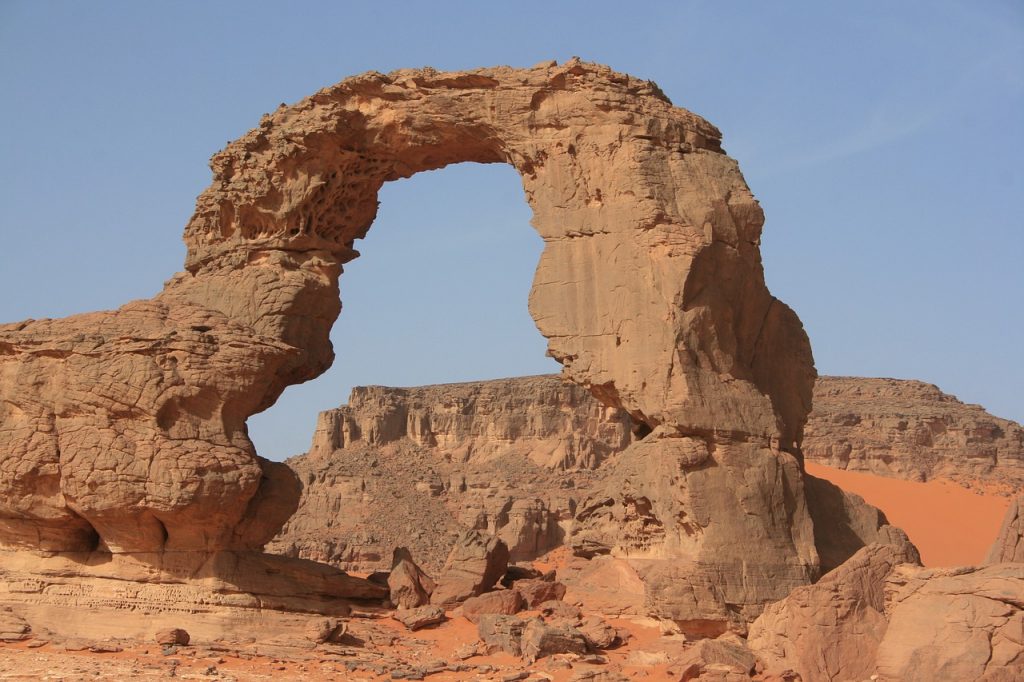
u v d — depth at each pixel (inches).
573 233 1051.9
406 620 994.7
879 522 1074.7
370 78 1125.1
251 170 1147.3
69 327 1040.8
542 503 3166.8
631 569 1007.6
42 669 847.7
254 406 1032.8
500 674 858.1
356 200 1186.0
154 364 991.6
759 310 1063.0
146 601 987.3
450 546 3189.0
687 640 931.3
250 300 1121.4
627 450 1051.3
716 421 986.1
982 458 3415.4
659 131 1042.7
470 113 1104.2
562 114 1067.3
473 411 3710.6
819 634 828.6
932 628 774.5
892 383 3811.5
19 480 999.0
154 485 970.1
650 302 1005.8
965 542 2667.3
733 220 1032.2
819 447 3430.1
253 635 969.5
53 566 1018.1
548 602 1016.9
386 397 3750.0
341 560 3149.6
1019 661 743.1
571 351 1040.8
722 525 966.4
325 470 3503.9
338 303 1167.6
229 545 1015.0
